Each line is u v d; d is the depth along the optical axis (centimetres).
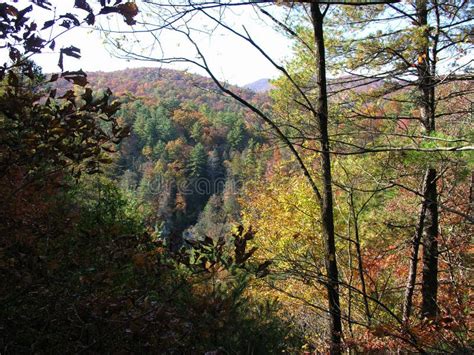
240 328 342
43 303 236
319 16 514
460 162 521
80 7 205
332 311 520
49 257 250
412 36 623
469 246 670
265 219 1041
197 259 267
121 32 318
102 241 269
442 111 786
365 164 621
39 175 238
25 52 212
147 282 275
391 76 682
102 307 237
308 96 667
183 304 264
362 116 645
